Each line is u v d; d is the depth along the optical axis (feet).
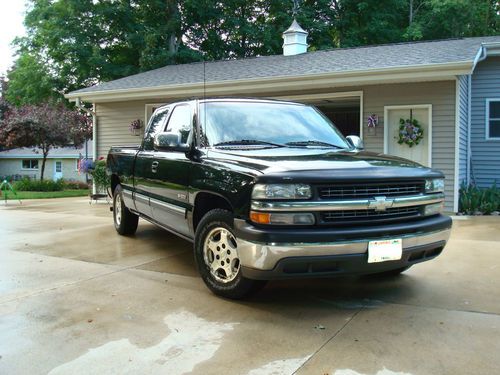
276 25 80.48
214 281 13.29
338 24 80.23
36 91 75.97
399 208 12.26
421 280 15.05
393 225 11.96
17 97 85.76
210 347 10.14
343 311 12.26
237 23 75.82
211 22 77.97
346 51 41.32
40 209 35.32
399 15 81.41
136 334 10.84
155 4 72.38
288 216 11.25
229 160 13.02
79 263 17.40
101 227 25.67
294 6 78.28
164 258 18.13
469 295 13.48
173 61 71.77
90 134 75.92
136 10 74.64
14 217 30.40
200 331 10.98
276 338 10.57
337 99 37.47
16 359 9.66
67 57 70.33
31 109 70.33
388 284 14.64
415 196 12.42
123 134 44.65
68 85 73.41
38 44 75.41
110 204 38.81
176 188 15.33
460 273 15.79
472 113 37.91
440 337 10.56
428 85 31.94
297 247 10.98
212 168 13.24
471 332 10.82
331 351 9.89
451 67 28.60
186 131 15.98
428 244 12.57
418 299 13.17
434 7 73.46
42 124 68.54
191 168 14.33
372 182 11.69
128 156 20.62
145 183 18.33
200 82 36.96
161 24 75.66
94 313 12.18
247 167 12.19
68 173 104.32
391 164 12.86
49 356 9.78
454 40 39.47
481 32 79.61
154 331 11.01
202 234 13.51
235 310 12.34
